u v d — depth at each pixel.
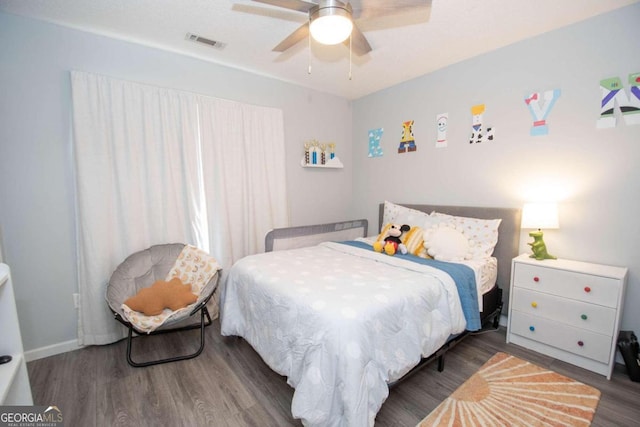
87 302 2.29
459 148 2.94
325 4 1.49
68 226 2.25
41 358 2.16
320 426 1.29
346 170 4.05
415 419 1.56
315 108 3.63
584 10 2.03
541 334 2.16
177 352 2.25
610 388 1.79
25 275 2.11
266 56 2.72
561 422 1.53
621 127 2.03
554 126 2.32
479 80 2.74
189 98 2.65
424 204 3.26
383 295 1.60
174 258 2.51
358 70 3.05
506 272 2.56
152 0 1.89
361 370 1.30
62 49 2.15
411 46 2.54
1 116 1.99
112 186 2.35
